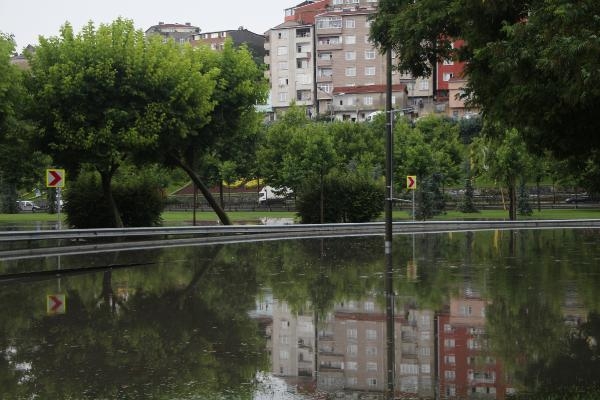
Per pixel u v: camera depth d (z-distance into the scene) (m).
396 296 14.66
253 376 8.48
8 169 40.50
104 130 32.44
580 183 20.17
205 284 16.94
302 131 65.75
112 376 8.51
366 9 129.75
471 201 66.75
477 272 18.78
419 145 65.69
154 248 28.64
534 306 13.27
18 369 8.88
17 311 13.26
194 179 40.56
